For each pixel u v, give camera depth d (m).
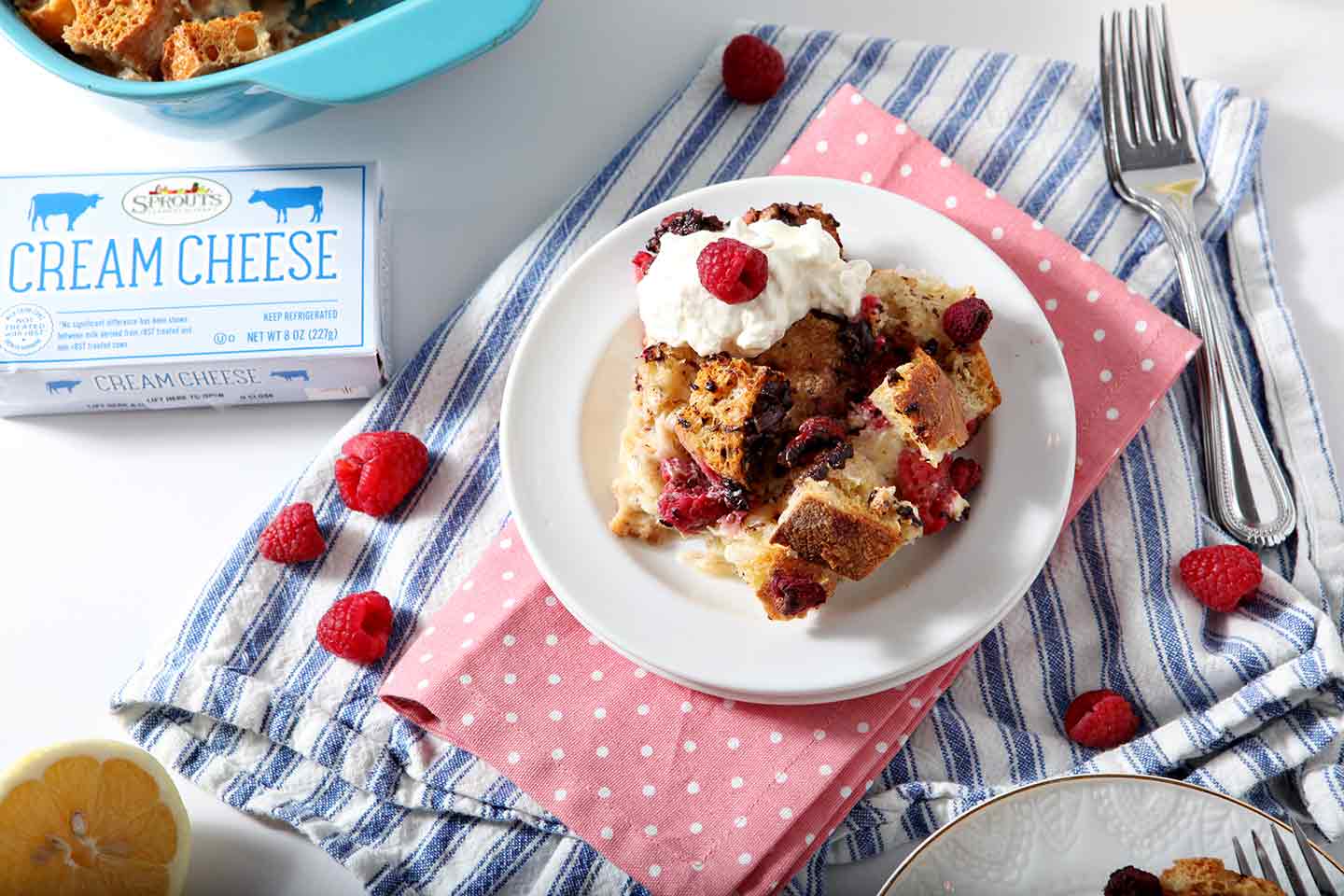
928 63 0.71
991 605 0.62
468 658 0.63
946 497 0.62
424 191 0.70
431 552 0.66
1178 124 0.69
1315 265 0.69
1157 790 0.60
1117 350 0.65
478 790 0.64
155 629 0.66
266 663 0.66
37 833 0.61
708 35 0.71
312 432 0.68
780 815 0.62
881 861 0.64
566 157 0.70
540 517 0.63
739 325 0.61
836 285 0.62
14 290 0.65
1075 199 0.69
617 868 0.63
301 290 0.65
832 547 0.60
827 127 0.68
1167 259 0.68
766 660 0.61
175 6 0.67
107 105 0.66
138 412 0.68
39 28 0.67
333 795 0.64
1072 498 0.64
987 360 0.64
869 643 0.61
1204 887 0.59
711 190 0.66
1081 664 0.66
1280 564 0.66
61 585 0.66
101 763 0.61
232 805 0.64
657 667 0.62
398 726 0.64
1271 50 0.71
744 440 0.61
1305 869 0.59
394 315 0.69
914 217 0.65
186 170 0.66
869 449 0.62
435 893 0.64
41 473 0.67
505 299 0.68
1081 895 0.59
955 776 0.64
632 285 0.65
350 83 0.63
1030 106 0.70
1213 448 0.66
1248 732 0.64
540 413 0.64
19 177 0.66
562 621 0.64
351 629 0.64
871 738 0.63
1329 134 0.70
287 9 0.70
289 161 0.70
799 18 0.71
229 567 0.66
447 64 0.64
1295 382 0.66
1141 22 0.70
